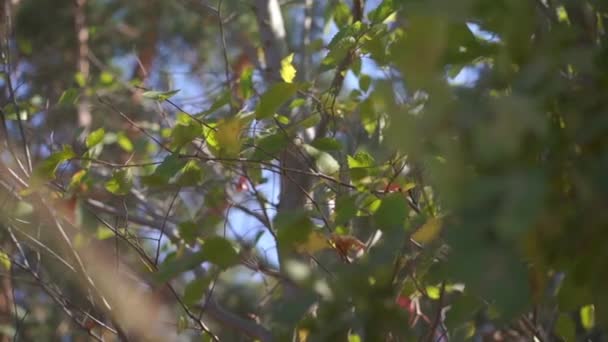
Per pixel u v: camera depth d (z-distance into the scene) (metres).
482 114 2.67
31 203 6.73
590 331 5.94
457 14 2.51
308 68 8.91
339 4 8.47
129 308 6.44
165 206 8.78
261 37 8.95
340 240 5.07
